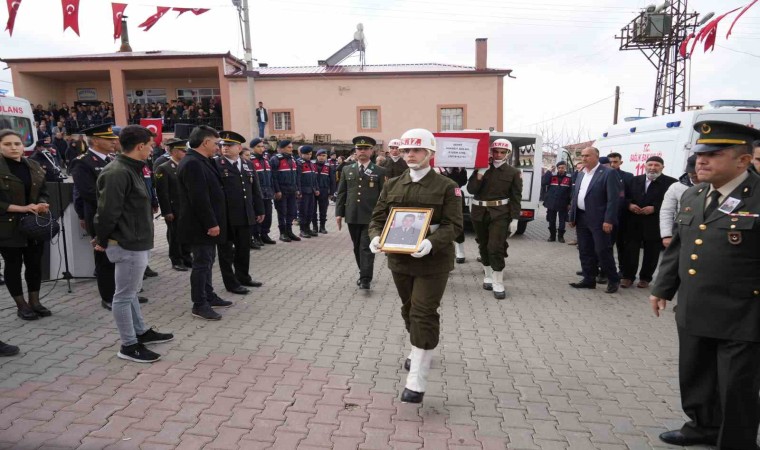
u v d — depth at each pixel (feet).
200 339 15.85
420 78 79.20
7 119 42.29
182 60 79.00
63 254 21.59
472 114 79.46
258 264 27.78
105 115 82.02
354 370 13.84
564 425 11.25
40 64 79.36
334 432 10.67
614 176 22.06
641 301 21.49
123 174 13.25
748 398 9.32
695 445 10.51
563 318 19.04
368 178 22.00
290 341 15.92
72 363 13.75
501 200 21.66
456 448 10.21
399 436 10.60
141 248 13.78
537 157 39.04
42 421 10.78
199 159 17.47
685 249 10.12
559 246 36.32
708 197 10.03
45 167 27.48
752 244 9.19
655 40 70.95
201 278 17.75
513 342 16.44
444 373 13.91
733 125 9.27
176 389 12.41
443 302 21.04
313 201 38.45
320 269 26.71
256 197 23.71
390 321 18.15
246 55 65.51
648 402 12.46
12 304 18.93
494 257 21.62
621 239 24.06
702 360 10.21
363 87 79.82
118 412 11.24
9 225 16.11
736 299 9.33
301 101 80.43
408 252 11.39
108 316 17.69
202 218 17.13
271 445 10.11
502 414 11.68
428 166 12.47
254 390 12.48
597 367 14.55
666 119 30.19
